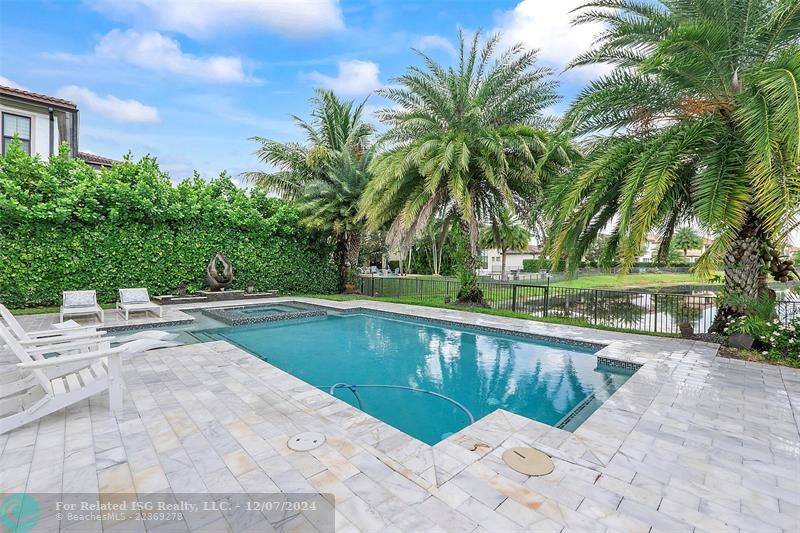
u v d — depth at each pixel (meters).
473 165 9.91
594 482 2.49
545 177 9.39
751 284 6.28
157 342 3.94
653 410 3.68
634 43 5.98
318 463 2.65
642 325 9.77
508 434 3.18
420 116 9.83
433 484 2.43
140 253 10.66
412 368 5.92
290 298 12.73
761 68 4.64
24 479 2.39
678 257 40.75
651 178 5.06
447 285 13.59
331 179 13.94
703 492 2.40
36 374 3.05
